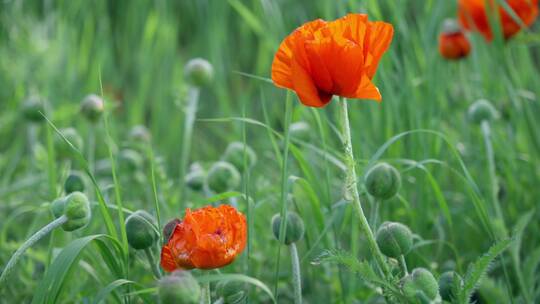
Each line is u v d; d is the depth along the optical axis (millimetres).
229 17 8523
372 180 3486
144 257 3896
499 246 3000
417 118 4965
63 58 7457
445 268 4484
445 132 5449
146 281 4191
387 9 6707
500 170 5223
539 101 5551
